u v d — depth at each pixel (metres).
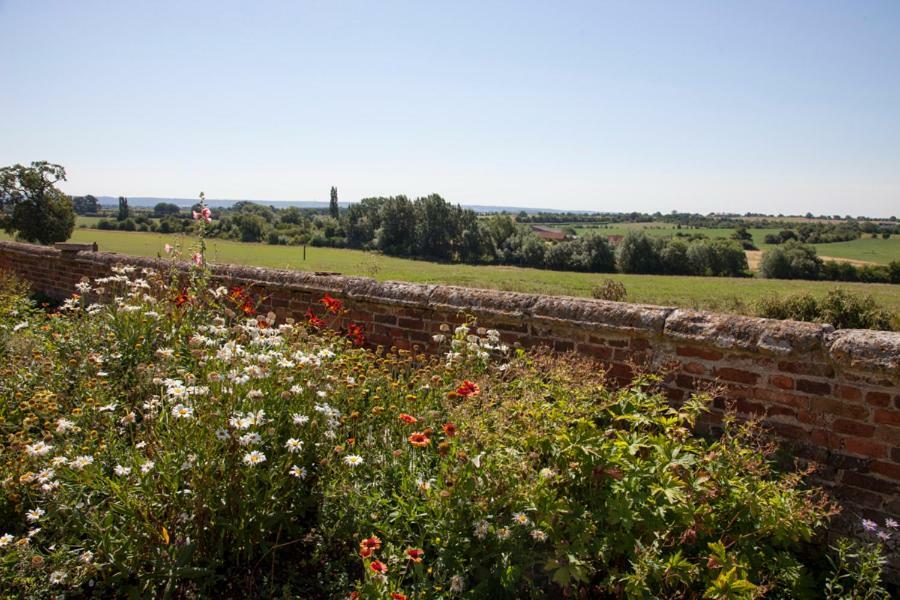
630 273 59.91
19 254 10.11
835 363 2.89
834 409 2.94
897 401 2.75
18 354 4.15
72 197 41.12
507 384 3.48
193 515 2.39
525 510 2.53
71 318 4.79
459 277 48.31
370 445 3.08
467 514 2.47
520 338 4.14
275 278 5.86
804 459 3.03
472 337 3.82
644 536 2.54
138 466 2.42
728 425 3.23
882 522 2.79
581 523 2.48
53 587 2.24
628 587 2.24
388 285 4.96
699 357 3.38
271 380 2.81
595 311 3.76
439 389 3.50
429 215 67.44
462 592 2.32
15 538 2.35
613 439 3.01
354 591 2.33
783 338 3.05
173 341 3.99
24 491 2.49
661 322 3.48
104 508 2.56
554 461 2.77
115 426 3.10
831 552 2.89
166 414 2.65
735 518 2.61
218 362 3.03
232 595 2.39
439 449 2.65
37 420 2.92
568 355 3.87
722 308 31.28
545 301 4.03
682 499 2.45
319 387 3.03
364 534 2.60
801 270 54.88
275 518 2.52
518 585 2.49
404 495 2.71
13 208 38.66
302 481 2.75
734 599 2.15
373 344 5.07
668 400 3.49
